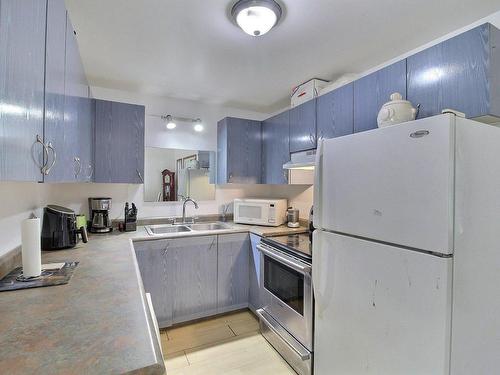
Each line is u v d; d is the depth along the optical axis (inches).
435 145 38.6
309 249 77.3
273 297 87.6
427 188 39.5
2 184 50.4
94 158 93.0
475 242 40.8
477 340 41.5
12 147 24.8
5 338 29.8
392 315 44.3
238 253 106.5
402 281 42.8
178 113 120.4
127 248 72.4
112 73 92.6
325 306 58.1
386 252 45.3
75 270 53.7
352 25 64.4
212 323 99.0
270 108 133.9
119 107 97.3
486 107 45.9
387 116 53.9
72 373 24.4
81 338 30.0
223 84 102.6
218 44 73.4
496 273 44.1
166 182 118.9
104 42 72.3
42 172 33.2
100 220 97.5
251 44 73.4
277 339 82.4
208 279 101.5
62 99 43.2
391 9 58.5
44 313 35.8
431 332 39.1
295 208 122.6
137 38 70.4
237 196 133.4
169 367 75.2
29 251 48.5
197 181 124.8
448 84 51.5
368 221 48.3
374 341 47.3
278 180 109.3
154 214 116.7
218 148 127.0
